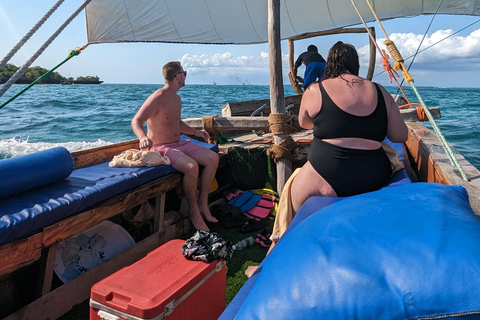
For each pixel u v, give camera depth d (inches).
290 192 108.7
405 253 50.4
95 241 117.3
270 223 157.9
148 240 128.6
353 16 313.0
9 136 462.6
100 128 535.5
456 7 300.8
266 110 259.1
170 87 153.6
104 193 112.0
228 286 113.5
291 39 331.9
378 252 52.0
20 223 87.7
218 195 182.4
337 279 50.8
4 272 85.7
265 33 327.0
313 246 57.4
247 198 170.2
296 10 314.2
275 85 166.2
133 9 280.8
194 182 145.1
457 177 94.8
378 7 305.7
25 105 898.7
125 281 78.6
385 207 62.1
